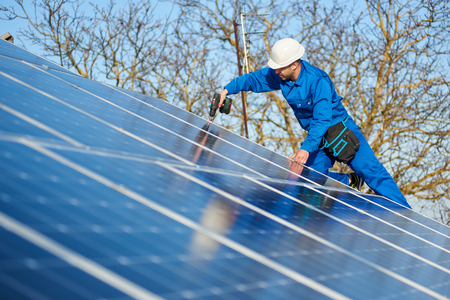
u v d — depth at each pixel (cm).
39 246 108
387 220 366
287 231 218
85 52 2078
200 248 153
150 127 366
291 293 143
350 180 630
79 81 484
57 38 2022
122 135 285
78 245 117
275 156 533
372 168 582
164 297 109
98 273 109
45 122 232
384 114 2002
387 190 582
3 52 456
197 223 179
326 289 159
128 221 150
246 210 229
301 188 364
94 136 249
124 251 126
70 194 150
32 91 295
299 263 178
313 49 2030
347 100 2033
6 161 155
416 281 214
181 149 323
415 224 407
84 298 94
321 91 534
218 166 313
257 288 137
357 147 568
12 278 90
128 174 207
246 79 619
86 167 190
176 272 126
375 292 175
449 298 206
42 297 88
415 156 1984
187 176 251
